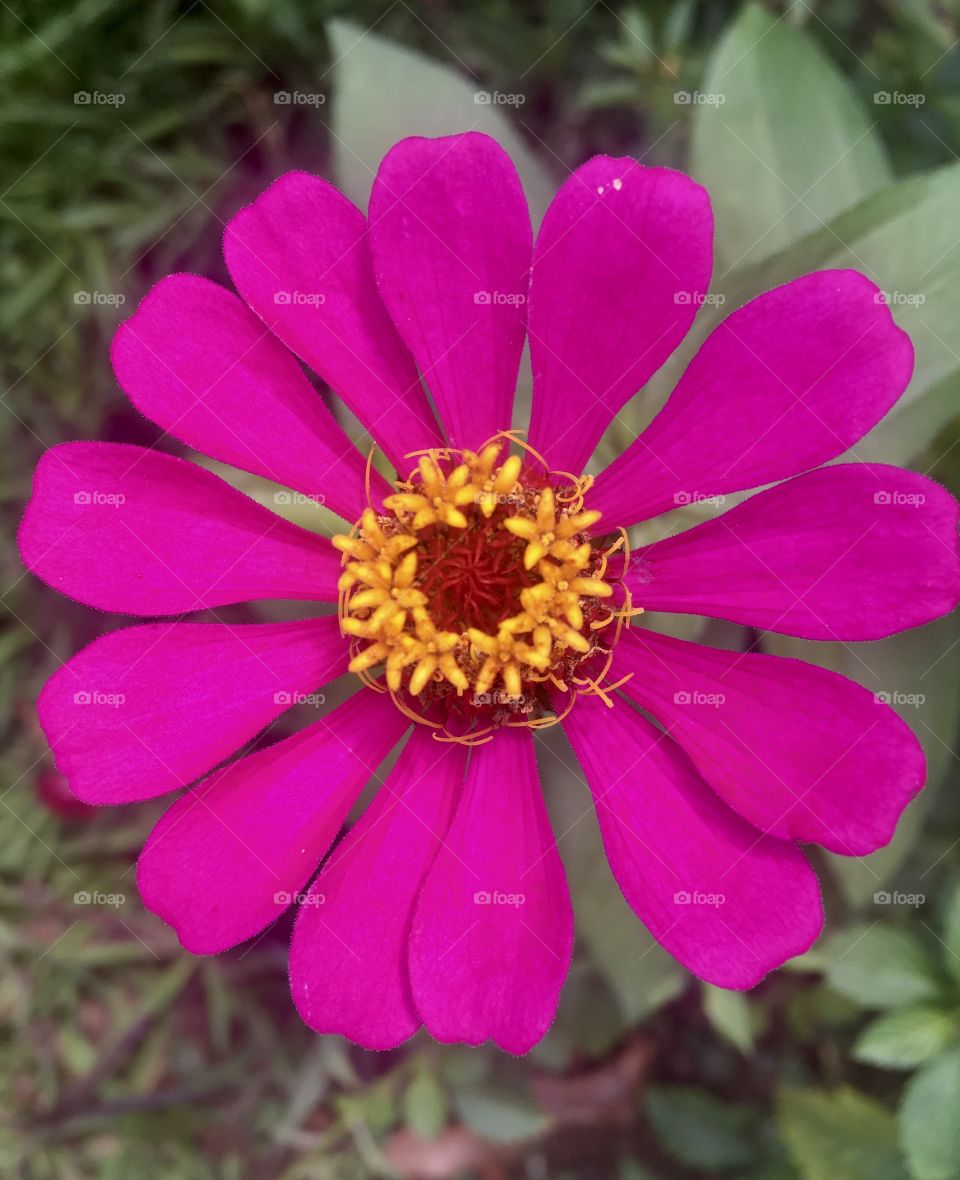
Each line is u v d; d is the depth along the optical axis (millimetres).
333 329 65
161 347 62
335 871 63
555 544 64
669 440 64
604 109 108
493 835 65
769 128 78
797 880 59
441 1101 102
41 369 112
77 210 108
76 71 104
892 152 102
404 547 64
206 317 63
